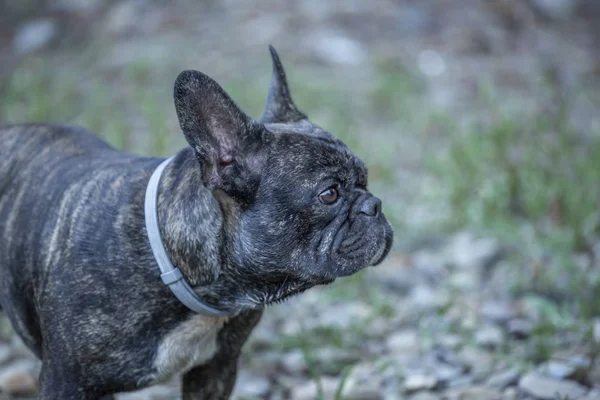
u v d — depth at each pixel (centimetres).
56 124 496
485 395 536
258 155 406
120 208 418
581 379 552
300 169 408
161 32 1255
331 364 597
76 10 1346
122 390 426
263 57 1159
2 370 594
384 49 1192
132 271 409
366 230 419
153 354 418
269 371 597
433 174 880
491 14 1296
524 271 700
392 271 724
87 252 412
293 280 419
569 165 823
